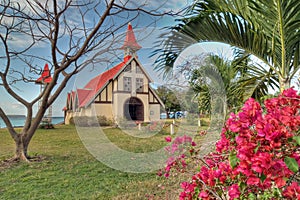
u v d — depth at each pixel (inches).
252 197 49.4
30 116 197.8
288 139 40.3
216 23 122.7
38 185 130.0
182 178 124.2
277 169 38.9
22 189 124.0
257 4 102.2
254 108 45.6
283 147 40.6
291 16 98.7
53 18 177.5
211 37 127.3
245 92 151.0
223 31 122.9
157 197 109.2
